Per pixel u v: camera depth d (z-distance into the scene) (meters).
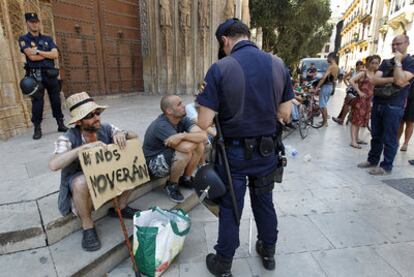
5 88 4.11
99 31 7.75
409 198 3.34
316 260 2.29
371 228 2.72
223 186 1.88
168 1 9.05
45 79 4.02
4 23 4.12
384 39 24.86
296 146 5.57
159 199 2.85
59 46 6.65
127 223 2.45
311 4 17.12
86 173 2.00
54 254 2.03
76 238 2.21
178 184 3.11
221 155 1.90
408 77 3.50
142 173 2.49
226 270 2.04
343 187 3.65
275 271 2.17
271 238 2.11
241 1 11.68
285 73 1.89
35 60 3.85
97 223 2.44
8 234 1.98
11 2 4.35
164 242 2.03
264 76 1.75
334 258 2.31
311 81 8.88
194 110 3.32
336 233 2.65
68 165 2.07
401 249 2.41
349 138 6.24
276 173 2.00
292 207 3.14
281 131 2.02
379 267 2.21
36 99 3.89
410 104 4.71
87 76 7.54
